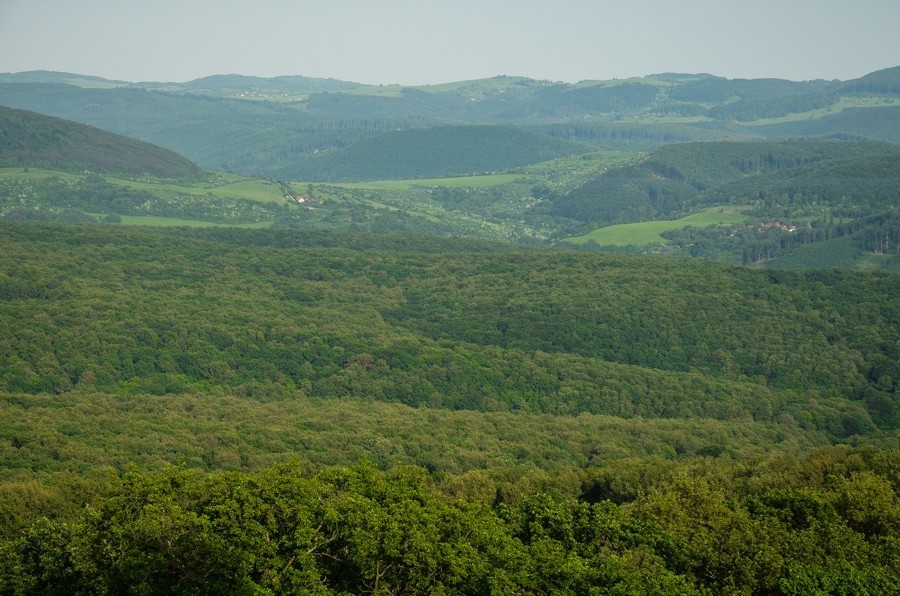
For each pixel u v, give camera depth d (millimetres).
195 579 57875
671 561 71688
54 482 85125
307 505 63562
